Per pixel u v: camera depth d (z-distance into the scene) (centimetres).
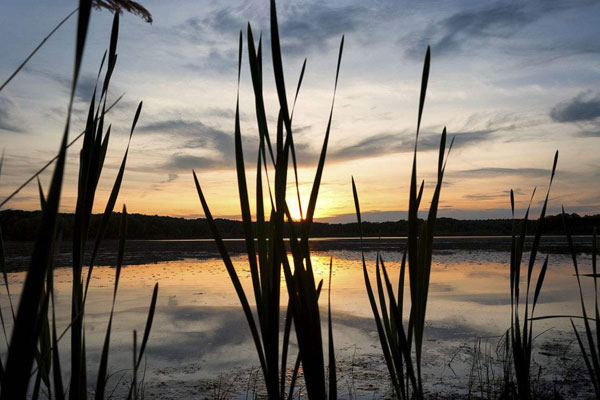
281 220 60
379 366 330
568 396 260
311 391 57
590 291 678
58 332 394
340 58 67
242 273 934
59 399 60
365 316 502
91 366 329
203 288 718
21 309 31
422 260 72
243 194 63
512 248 111
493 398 253
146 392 278
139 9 56
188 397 269
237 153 64
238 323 470
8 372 30
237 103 66
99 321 477
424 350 368
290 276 59
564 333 420
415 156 69
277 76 59
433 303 584
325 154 64
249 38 64
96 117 61
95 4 51
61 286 716
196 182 65
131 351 368
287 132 59
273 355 60
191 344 391
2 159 51
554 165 104
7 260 1220
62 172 32
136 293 668
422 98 68
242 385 292
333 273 952
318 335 58
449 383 290
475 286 740
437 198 72
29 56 48
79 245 60
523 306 559
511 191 114
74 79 29
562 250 1664
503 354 339
